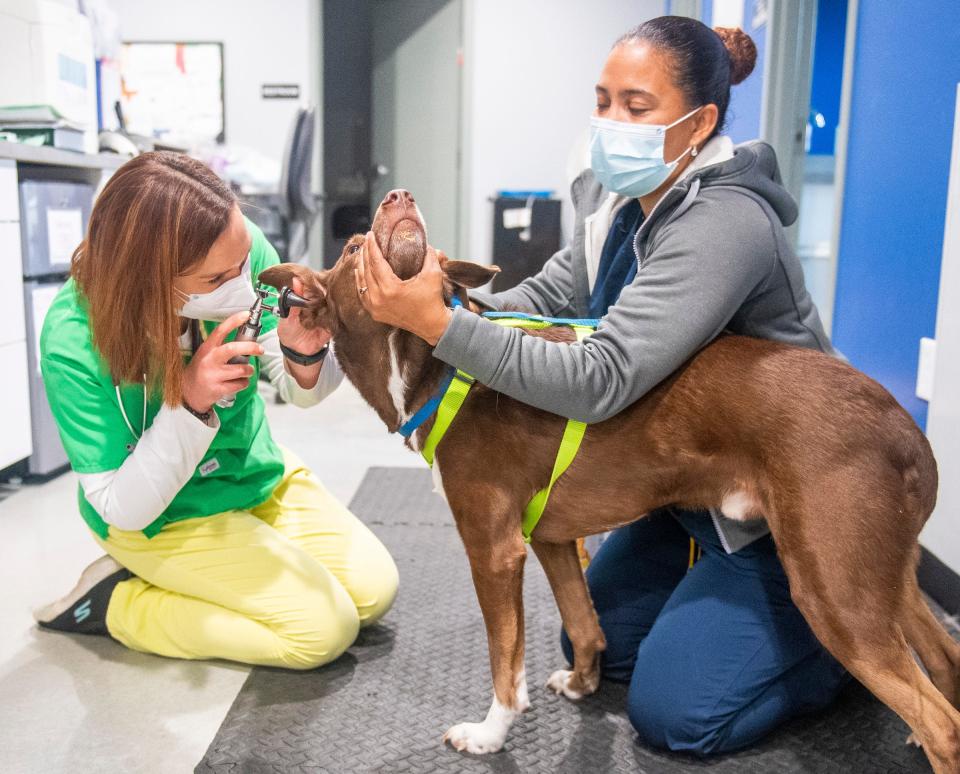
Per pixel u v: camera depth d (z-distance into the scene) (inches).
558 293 79.4
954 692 57.4
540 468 60.2
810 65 149.9
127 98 279.0
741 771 61.1
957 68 87.0
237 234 63.2
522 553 60.6
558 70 277.4
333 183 303.6
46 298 126.7
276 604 72.4
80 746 63.9
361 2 293.6
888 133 103.4
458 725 63.6
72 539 105.7
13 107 127.9
